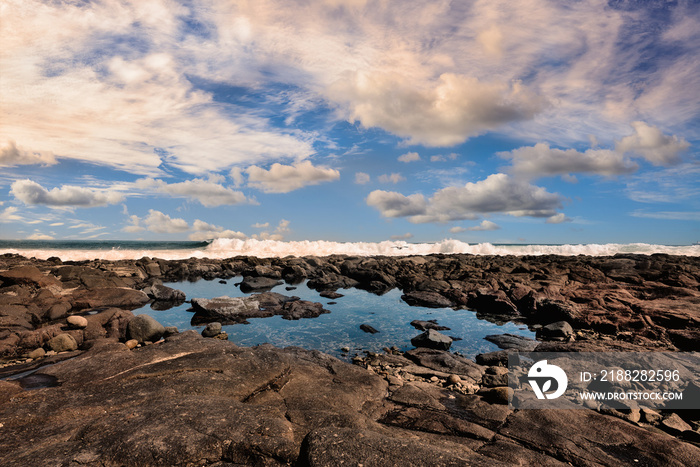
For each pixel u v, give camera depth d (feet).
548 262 107.96
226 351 28.76
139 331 42.01
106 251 146.20
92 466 13.28
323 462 12.77
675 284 67.10
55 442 15.34
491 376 31.45
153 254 144.25
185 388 21.90
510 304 61.36
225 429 15.61
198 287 85.71
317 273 103.60
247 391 22.72
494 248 199.72
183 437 14.79
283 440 15.12
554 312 55.06
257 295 66.54
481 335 48.83
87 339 41.91
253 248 179.11
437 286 77.87
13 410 18.63
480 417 23.08
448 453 13.58
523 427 21.62
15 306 49.62
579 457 18.25
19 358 35.01
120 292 65.10
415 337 44.42
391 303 69.56
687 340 40.55
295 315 57.00
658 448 18.99
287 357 28.73
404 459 12.98
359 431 14.88
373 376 29.04
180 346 30.25
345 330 49.85
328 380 27.25
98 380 23.43
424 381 31.14
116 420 16.38
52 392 21.20
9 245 204.13
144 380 23.04
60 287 62.85
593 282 76.02
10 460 13.44
